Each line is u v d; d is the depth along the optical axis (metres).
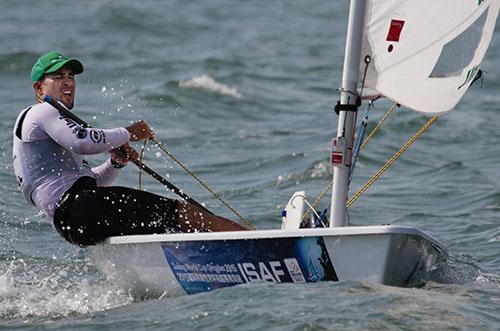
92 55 65.50
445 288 19.06
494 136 43.22
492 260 23.75
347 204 19.94
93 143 18.95
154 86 51.75
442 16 18.80
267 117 47.84
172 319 16.77
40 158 19.36
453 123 45.56
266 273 18.12
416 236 17.64
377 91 19.11
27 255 24.11
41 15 84.12
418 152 39.78
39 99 20.16
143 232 19.31
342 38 81.06
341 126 18.86
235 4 100.62
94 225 19.09
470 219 28.64
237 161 37.12
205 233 18.09
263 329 15.86
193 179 33.97
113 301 19.25
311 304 16.77
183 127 43.50
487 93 54.53
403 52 18.88
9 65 58.44
